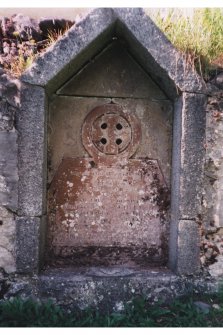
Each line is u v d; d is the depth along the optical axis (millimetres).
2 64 3836
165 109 3793
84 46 3240
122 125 3758
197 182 3393
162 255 3793
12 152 3303
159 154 3789
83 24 3225
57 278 3352
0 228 3316
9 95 3293
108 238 3764
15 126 3303
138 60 3674
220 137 3436
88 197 3746
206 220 3438
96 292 3355
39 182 3309
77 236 3738
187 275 3416
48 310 3170
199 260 3432
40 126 3293
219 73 3490
